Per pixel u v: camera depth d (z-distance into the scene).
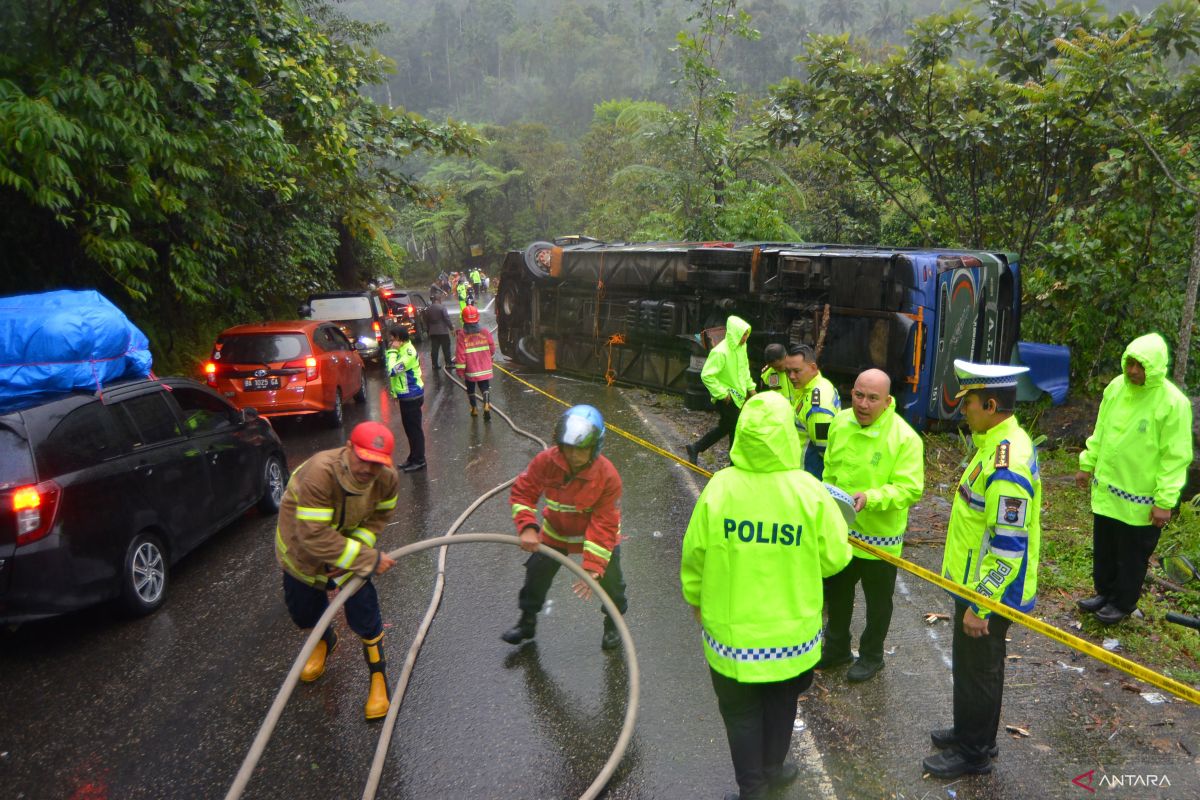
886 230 18.69
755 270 9.51
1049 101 10.42
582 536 4.21
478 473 8.22
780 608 2.81
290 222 18.20
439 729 3.80
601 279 12.78
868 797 3.23
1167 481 4.25
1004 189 12.82
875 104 13.07
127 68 8.23
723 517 2.82
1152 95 10.38
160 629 4.95
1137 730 3.64
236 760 3.62
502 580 5.54
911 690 4.02
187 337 14.02
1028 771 3.37
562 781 3.41
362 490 3.60
